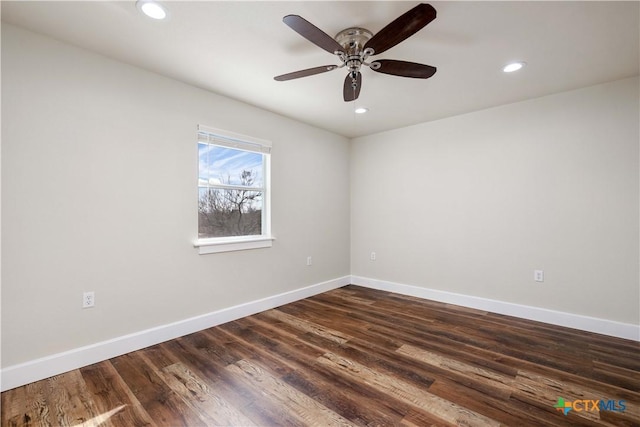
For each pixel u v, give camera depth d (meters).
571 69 2.39
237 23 1.82
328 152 4.18
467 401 1.71
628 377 1.95
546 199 2.94
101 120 2.17
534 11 1.70
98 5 1.65
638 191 2.51
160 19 1.78
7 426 1.51
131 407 1.66
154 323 2.46
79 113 2.07
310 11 1.71
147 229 2.41
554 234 2.90
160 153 2.49
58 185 1.99
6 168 1.81
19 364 1.84
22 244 1.86
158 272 2.48
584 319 2.74
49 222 1.96
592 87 2.70
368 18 1.78
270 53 2.16
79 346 2.07
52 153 1.96
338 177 4.37
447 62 2.28
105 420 1.56
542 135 2.96
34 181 1.90
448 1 1.61
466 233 3.45
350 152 4.59
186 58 2.23
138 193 2.36
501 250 3.21
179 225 2.61
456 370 2.05
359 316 3.13
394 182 4.09
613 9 1.67
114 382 1.90
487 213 3.30
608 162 2.64
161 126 2.50
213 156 2.96
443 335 2.64
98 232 2.16
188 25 1.83
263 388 1.84
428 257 3.77
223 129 2.92
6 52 1.81
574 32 1.89
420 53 2.15
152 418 1.58
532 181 3.02
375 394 1.78
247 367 2.09
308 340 2.54
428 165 3.76
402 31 1.54
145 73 2.40
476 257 3.38
